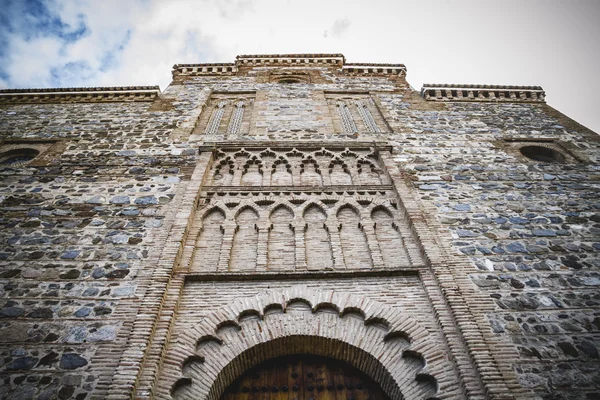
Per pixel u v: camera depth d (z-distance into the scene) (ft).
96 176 30.17
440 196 28.53
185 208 26.14
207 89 48.34
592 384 16.93
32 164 31.45
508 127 39.55
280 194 28.63
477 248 24.09
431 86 46.80
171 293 20.54
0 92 44.19
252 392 18.37
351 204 27.76
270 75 54.03
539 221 26.35
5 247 23.17
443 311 19.84
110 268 22.06
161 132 37.14
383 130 39.32
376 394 18.39
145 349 17.26
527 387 16.67
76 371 16.98
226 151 34.09
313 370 19.38
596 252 23.80
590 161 33.42
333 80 52.08
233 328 19.62
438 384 16.78
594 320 19.69
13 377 16.72
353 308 20.35
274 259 23.53
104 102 44.47
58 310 19.60
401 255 23.94
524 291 21.25
